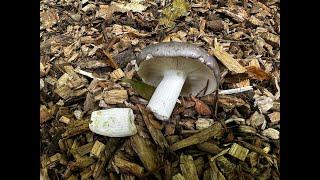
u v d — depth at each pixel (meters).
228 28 0.35
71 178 0.24
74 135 0.25
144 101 0.27
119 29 0.34
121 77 0.29
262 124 0.27
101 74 0.30
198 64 0.25
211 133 0.25
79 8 0.37
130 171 0.24
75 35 0.34
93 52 0.32
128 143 0.25
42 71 0.30
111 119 0.24
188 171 0.24
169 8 0.37
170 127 0.26
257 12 0.37
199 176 0.24
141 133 0.25
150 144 0.25
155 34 0.34
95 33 0.34
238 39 0.34
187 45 0.24
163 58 0.25
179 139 0.25
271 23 0.36
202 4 0.37
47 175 0.25
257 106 0.28
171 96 0.26
